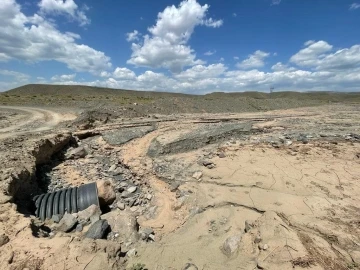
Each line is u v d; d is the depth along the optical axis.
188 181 9.84
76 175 11.16
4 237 5.12
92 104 40.59
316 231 5.86
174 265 5.35
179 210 8.40
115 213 8.02
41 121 23.70
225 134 15.24
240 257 5.27
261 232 5.55
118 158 13.09
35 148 11.59
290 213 6.80
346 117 23.86
